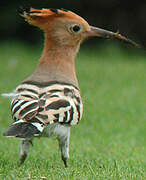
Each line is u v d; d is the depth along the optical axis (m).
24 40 45.69
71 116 11.68
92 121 22.02
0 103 24.92
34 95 11.59
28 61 38.97
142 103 25.69
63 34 13.33
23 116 11.11
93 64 38.12
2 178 11.38
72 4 43.56
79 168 13.25
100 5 43.84
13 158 14.91
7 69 34.97
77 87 12.70
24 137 10.57
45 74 12.70
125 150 17.09
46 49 13.39
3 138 18.23
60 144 12.70
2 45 44.22
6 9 44.41
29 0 43.53
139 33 43.97
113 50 42.91
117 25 44.03
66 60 13.30
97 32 13.95
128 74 34.09
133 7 43.97
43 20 13.37
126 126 21.47
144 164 14.62
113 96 27.08
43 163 14.05
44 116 11.13
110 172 12.64
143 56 43.16
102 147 17.55
